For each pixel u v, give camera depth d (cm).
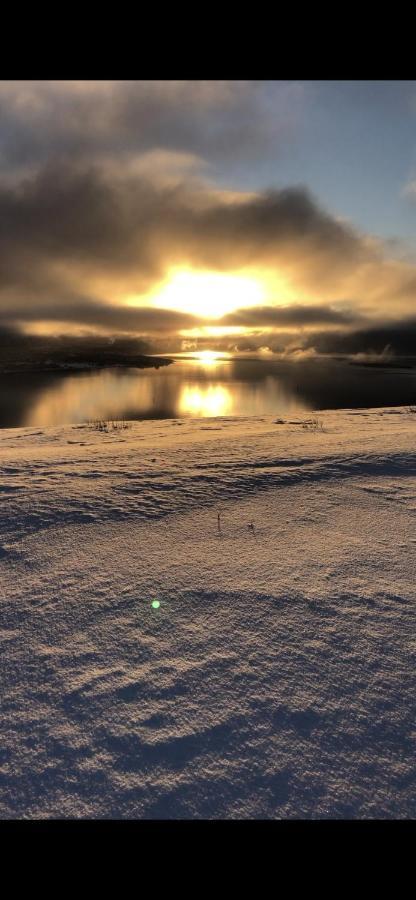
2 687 202
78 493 516
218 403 5772
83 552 350
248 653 225
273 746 170
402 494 507
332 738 174
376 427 1310
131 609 266
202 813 146
